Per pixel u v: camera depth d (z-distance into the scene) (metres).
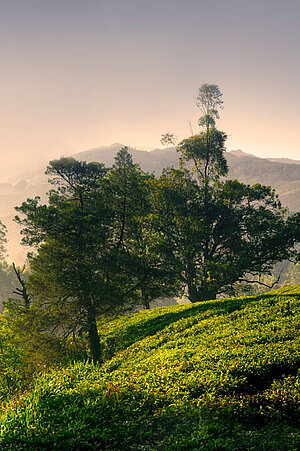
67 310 25.34
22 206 24.89
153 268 27.69
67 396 11.55
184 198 39.56
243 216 40.22
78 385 12.85
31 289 25.94
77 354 25.28
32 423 9.52
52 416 10.03
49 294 25.52
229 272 36.53
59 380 13.33
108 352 23.91
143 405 10.61
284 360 11.20
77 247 25.12
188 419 9.51
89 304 24.97
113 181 30.42
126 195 30.36
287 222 37.69
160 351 17.03
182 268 38.78
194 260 40.81
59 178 27.55
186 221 37.38
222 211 39.09
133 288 28.14
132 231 34.84
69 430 9.14
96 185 28.16
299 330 13.73
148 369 14.08
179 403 10.27
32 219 24.41
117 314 27.66
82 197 27.95
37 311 25.94
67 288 24.58
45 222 24.08
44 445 8.70
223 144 42.69
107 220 26.98
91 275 25.39
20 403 11.01
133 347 20.56
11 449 8.41
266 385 10.49
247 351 12.59
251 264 37.69
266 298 20.72
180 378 11.95
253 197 39.59
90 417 9.87
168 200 38.44
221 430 8.72
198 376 11.66
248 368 11.18
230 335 15.64
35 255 26.36
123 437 9.16
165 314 27.81
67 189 27.80
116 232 30.64
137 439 9.06
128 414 10.19
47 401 11.10
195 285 39.50
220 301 25.02
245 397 9.87
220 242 39.91
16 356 26.22
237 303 21.83
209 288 37.66
